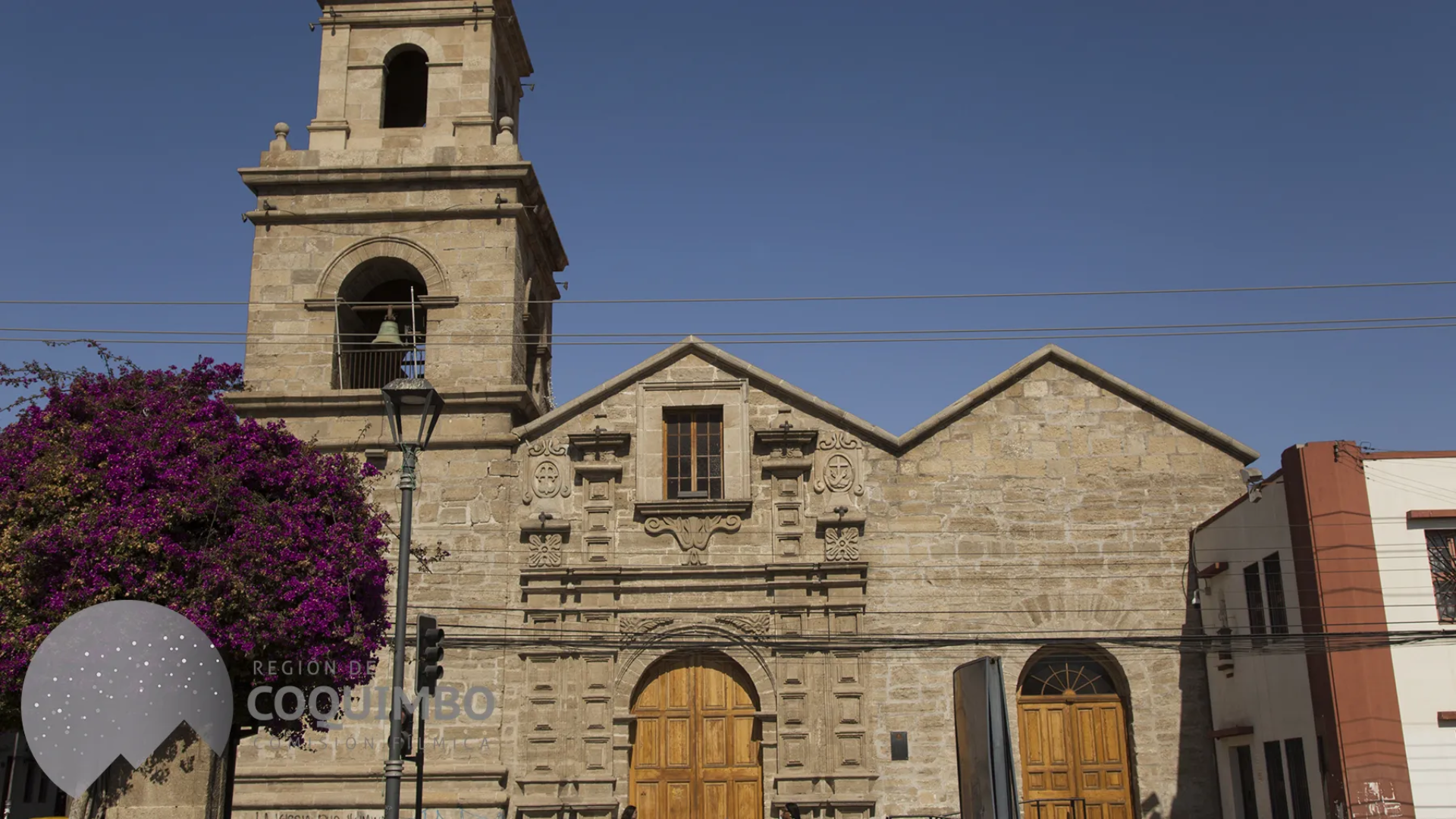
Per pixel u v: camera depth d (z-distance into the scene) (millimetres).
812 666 26250
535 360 31188
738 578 26812
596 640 26484
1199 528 26609
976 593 26672
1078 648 26688
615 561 27062
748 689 26625
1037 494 27250
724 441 27719
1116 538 26953
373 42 30891
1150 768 25703
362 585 21969
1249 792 24391
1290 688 22391
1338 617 21062
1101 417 27641
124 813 19812
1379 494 21656
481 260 29094
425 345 28766
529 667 26531
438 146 29875
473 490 27594
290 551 20656
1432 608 21078
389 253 29234
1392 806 20031
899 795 25609
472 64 30500
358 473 25500
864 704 26031
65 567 19625
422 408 19312
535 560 27000
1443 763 20328
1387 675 20688
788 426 27453
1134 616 26516
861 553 26922
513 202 29234
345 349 29453
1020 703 26422
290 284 29125
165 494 20062
